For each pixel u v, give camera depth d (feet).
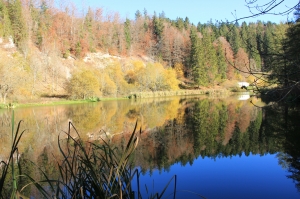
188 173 21.53
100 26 192.03
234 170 21.98
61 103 88.99
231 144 30.32
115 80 120.26
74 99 98.63
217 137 34.14
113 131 39.58
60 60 134.72
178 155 26.58
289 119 43.09
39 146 30.22
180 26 251.60
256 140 31.30
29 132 39.42
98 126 44.29
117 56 176.55
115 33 187.73
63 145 29.73
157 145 30.45
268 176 20.36
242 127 39.86
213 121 46.96
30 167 22.15
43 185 17.65
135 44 203.00
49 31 149.89
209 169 22.44
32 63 109.70
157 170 22.20
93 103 90.84
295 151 25.93
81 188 6.14
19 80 82.64
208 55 159.94
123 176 7.03
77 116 57.47
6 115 58.85
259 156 25.26
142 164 23.77
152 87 133.18
